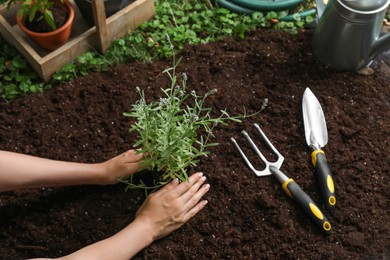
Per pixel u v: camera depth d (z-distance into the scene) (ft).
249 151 4.29
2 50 4.92
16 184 3.78
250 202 4.07
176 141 3.63
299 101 4.58
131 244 3.68
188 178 3.94
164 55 4.90
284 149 4.34
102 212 4.03
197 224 3.98
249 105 4.56
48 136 4.38
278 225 3.97
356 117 4.52
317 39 4.72
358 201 4.11
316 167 4.15
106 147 4.32
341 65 4.70
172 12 5.15
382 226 4.00
